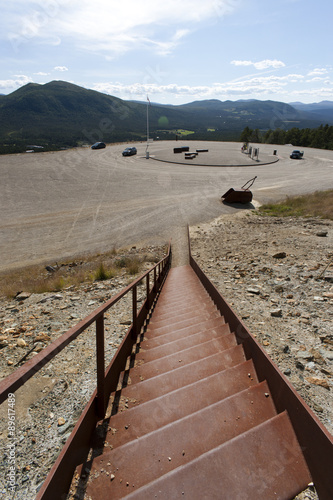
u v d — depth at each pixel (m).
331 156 50.16
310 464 1.50
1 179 29.61
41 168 35.75
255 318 4.69
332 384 2.97
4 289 8.48
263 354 2.33
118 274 9.50
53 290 7.97
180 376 2.62
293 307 5.14
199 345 3.22
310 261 8.39
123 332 4.70
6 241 15.54
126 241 15.78
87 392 3.12
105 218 19.55
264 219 18.62
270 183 30.69
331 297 5.50
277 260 8.88
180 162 41.56
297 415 1.70
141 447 1.72
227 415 1.93
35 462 2.17
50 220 18.89
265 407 1.99
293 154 47.66
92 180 30.53
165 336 3.88
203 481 1.42
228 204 23.53
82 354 3.97
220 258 10.49
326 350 3.66
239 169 38.12
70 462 1.59
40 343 4.51
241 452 1.57
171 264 12.47
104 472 1.59
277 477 1.46
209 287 6.25
